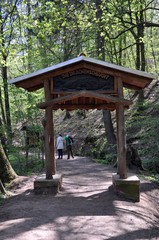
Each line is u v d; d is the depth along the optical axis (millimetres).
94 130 25641
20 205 8312
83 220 6969
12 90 18422
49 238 5879
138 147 16750
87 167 16984
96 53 20828
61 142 22438
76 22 18641
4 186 10703
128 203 8508
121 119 9344
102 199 8781
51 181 9336
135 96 25984
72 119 31797
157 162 14789
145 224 7113
